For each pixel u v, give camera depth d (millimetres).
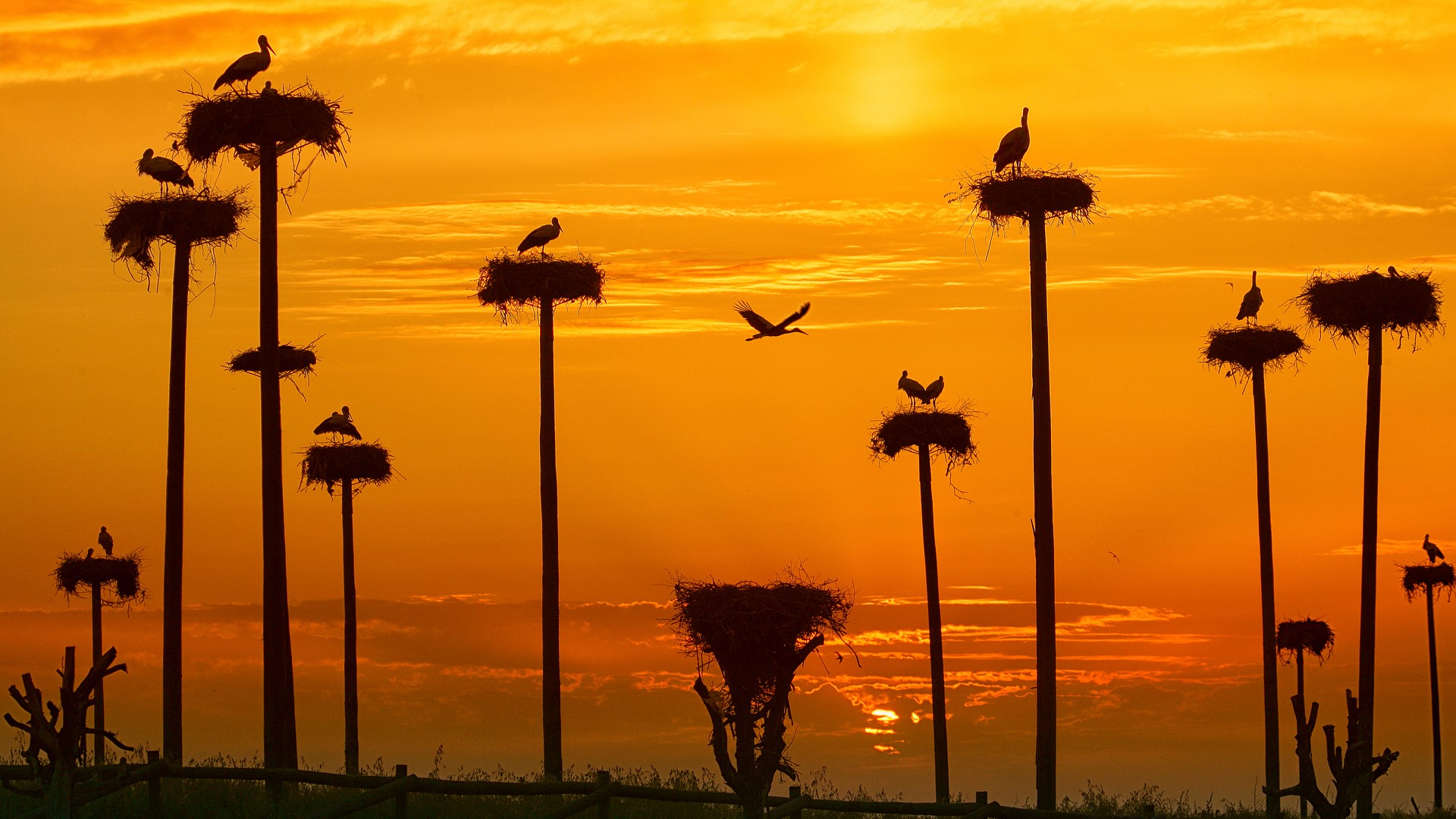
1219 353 118000
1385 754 58594
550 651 107812
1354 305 99375
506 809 73688
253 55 84312
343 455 124375
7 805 70875
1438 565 142750
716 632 54000
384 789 64250
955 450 116375
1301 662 131500
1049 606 89812
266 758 81938
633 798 68750
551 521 109750
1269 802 101812
